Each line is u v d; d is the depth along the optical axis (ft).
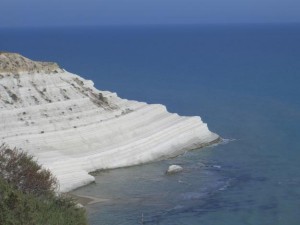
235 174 248.32
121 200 216.54
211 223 193.06
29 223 120.06
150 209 206.69
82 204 211.41
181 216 199.62
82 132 269.44
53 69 296.71
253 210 204.44
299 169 254.06
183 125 297.94
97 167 253.24
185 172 252.62
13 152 183.21
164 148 279.69
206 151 288.30
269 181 237.25
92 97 296.71
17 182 151.94
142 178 245.04
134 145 271.28
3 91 268.82
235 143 304.30
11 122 256.73
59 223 131.34
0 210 119.24
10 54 287.69
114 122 283.18
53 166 232.94
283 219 195.72
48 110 272.72
